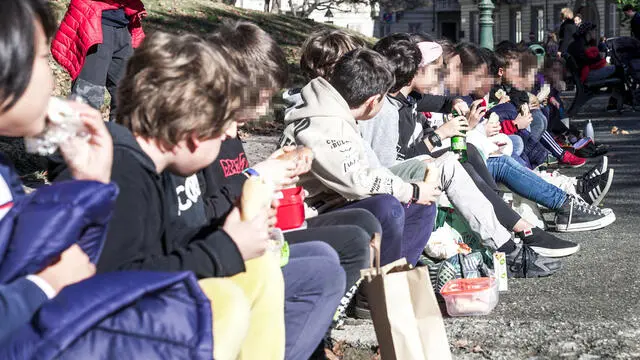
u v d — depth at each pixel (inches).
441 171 177.0
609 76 597.0
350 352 142.1
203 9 812.6
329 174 146.1
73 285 66.6
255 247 87.4
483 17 529.3
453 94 236.1
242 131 434.3
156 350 65.9
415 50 183.6
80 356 64.2
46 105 70.4
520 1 2102.6
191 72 85.4
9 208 73.7
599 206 278.7
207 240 84.4
